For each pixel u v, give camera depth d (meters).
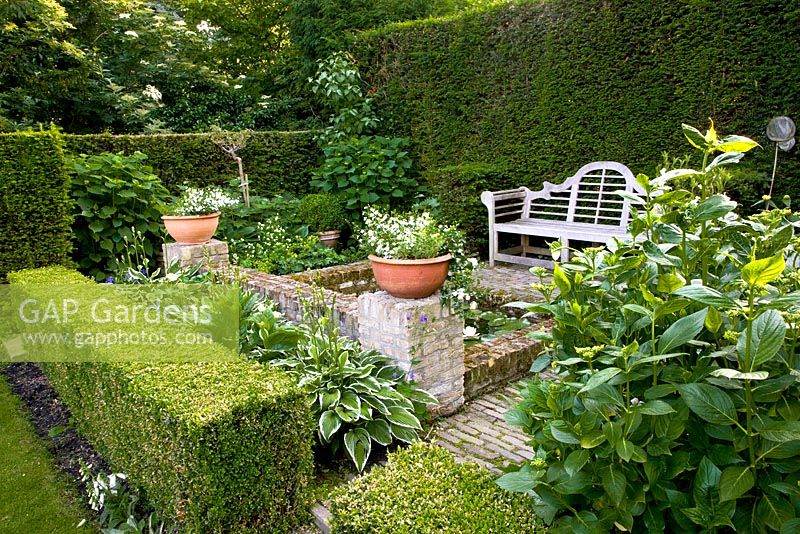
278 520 2.07
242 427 1.94
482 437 2.71
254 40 13.13
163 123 9.50
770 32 4.80
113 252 5.52
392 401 2.67
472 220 6.44
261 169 7.57
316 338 2.81
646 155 5.71
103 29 10.09
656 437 1.29
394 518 1.50
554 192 6.37
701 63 5.21
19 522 2.35
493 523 1.45
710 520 1.19
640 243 1.48
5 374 3.93
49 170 4.78
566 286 1.50
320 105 9.92
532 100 6.52
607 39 5.80
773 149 4.93
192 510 1.88
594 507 1.39
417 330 2.75
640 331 1.45
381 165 7.11
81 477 2.68
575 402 1.41
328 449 2.62
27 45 7.86
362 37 8.21
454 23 7.08
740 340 1.17
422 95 7.60
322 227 6.53
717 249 1.42
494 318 4.34
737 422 1.19
